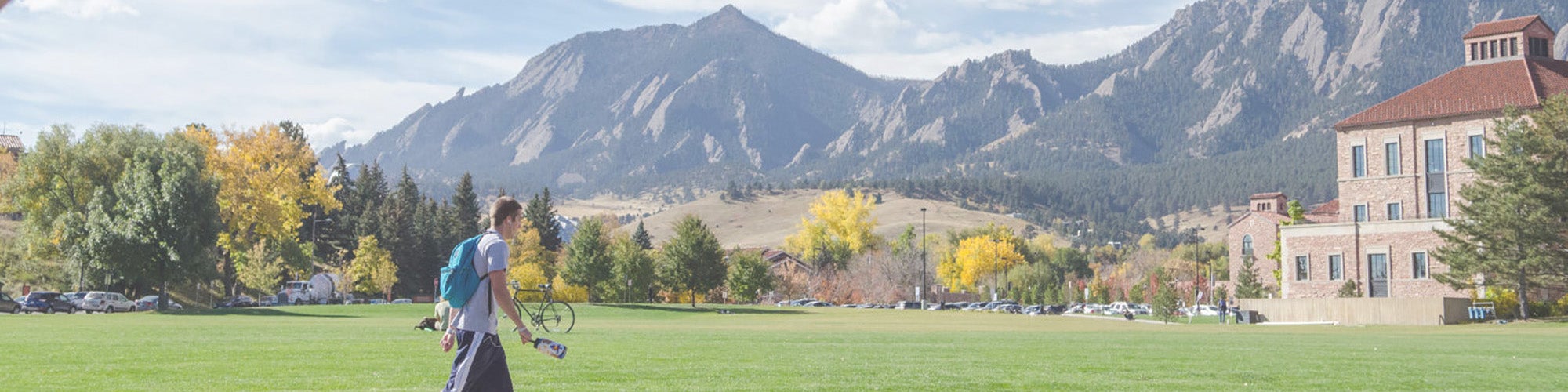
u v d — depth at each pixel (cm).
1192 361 2156
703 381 1605
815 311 9744
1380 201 8869
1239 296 11875
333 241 15700
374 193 17462
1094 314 12912
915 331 4369
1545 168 6388
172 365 1800
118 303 8288
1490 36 8744
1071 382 1636
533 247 14712
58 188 9044
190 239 7688
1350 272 8819
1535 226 6362
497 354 1029
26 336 2939
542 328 3584
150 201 7594
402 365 1828
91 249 7575
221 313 6812
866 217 19050
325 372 1691
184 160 7888
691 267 9912
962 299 19338
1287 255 9262
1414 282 8419
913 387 1544
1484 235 6594
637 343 2723
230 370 1722
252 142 10238
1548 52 8719
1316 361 2208
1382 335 4300
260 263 11675
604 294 11712
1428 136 8625
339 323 4659
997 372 1820
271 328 3775
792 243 19550
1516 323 6391
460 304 1029
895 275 18025
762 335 3506
